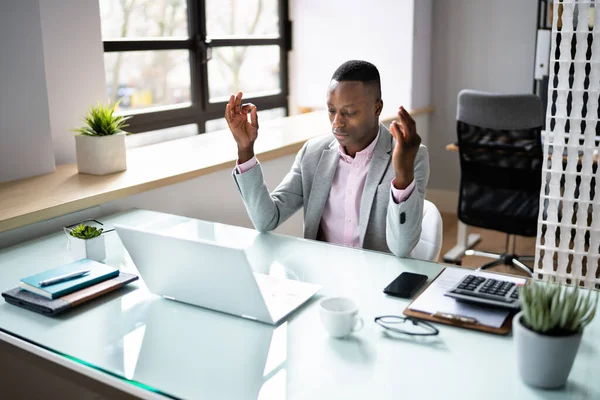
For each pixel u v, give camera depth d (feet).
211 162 8.30
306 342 3.89
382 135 5.98
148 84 11.19
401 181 5.00
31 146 7.39
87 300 4.57
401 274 4.87
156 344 3.92
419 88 14.37
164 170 7.81
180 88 11.87
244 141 5.78
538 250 7.75
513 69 14.11
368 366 3.57
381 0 13.76
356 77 5.55
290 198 6.40
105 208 6.89
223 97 12.87
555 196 7.45
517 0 13.75
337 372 3.51
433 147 15.38
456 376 3.44
